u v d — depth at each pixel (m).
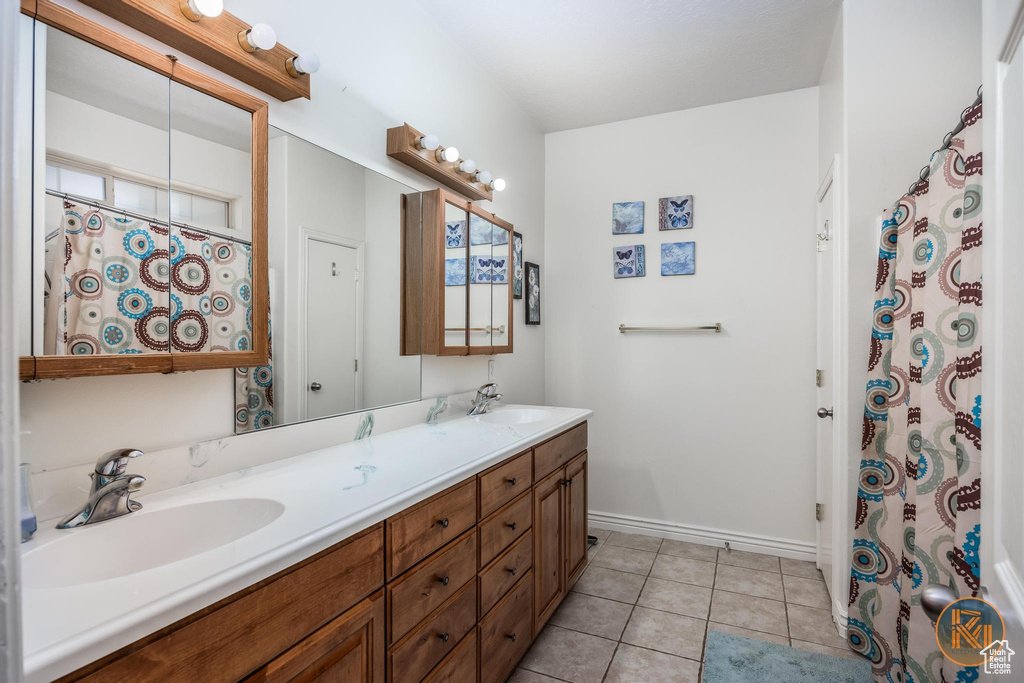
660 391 3.13
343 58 1.74
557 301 3.39
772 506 2.88
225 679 0.80
